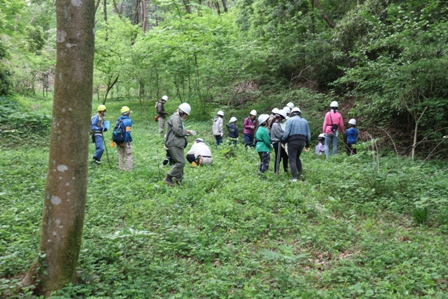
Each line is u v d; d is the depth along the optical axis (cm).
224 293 428
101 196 767
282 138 962
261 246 571
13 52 2469
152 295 419
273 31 2061
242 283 454
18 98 2289
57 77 397
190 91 2264
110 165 1088
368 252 547
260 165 1029
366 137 1647
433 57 1155
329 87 2066
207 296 421
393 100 1341
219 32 2145
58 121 399
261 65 2056
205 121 2089
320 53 1917
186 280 454
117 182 876
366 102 1616
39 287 400
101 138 1096
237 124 1873
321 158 1337
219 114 1536
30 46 3091
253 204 754
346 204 791
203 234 597
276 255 464
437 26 1160
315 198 819
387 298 414
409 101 1308
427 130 1345
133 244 546
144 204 732
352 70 1381
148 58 2219
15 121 1415
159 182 865
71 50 391
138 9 3716
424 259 511
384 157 1307
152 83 2319
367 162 1162
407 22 1224
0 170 894
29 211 645
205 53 2117
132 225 612
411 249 546
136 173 995
